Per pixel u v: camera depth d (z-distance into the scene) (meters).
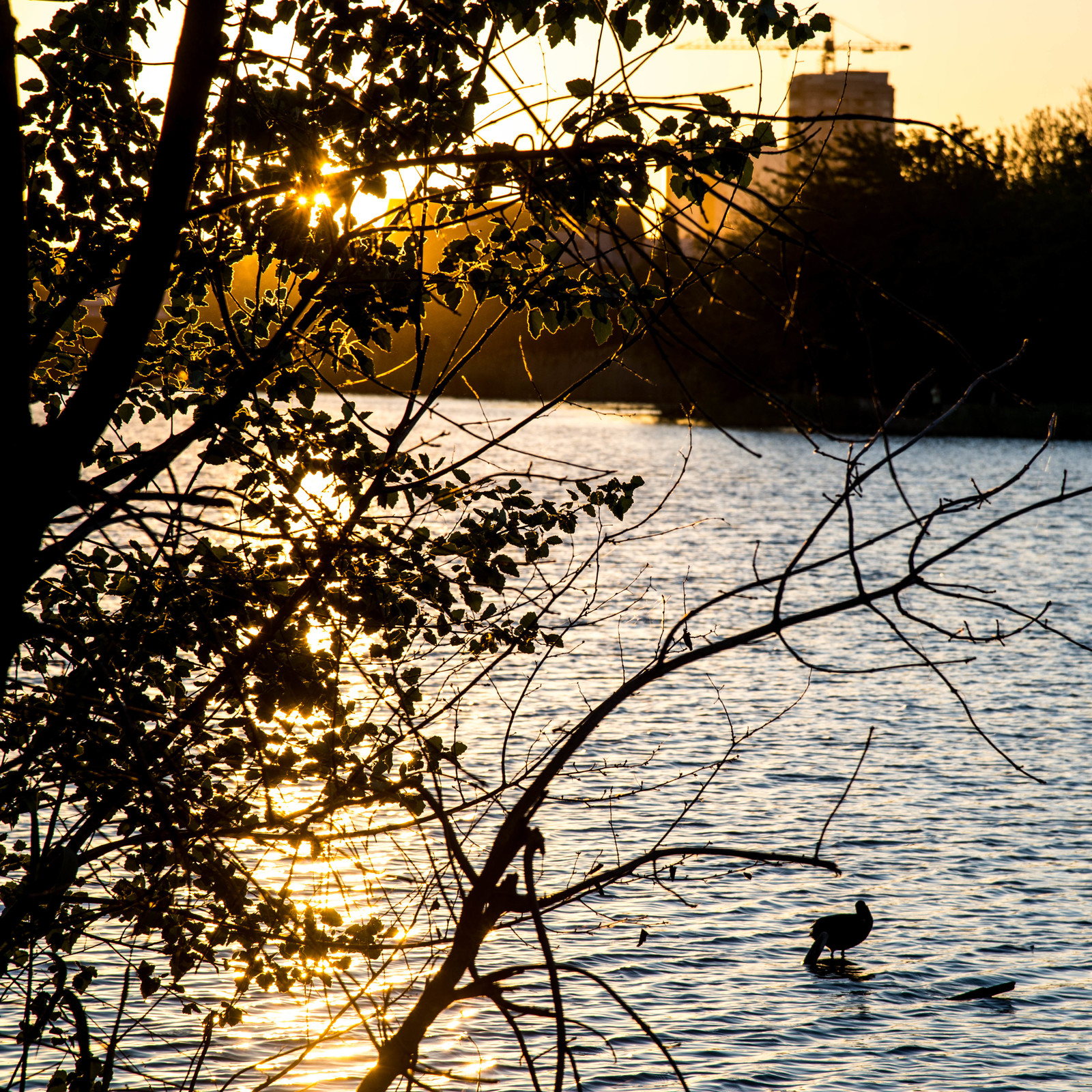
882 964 18.75
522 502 7.90
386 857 15.07
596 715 5.35
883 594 5.30
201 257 7.36
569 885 20.16
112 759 7.09
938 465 107.12
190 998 7.82
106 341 5.48
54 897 6.81
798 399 112.56
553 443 120.62
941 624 46.34
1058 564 62.62
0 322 5.20
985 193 107.44
